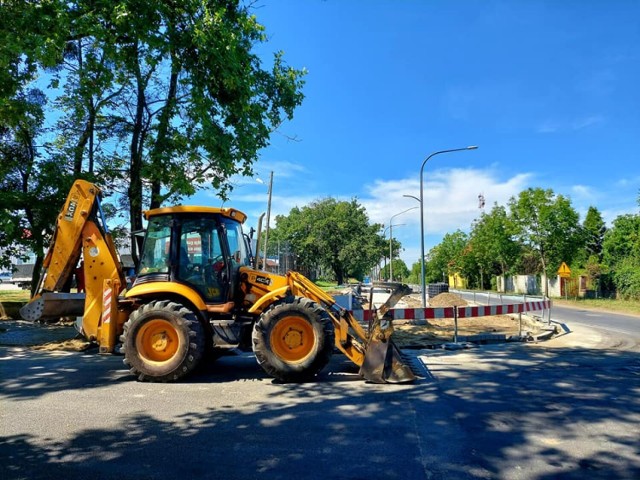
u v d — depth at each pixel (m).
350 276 85.19
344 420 5.46
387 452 4.49
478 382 7.39
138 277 8.33
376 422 5.39
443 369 8.46
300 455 4.42
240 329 8.02
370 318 8.09
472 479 3.91
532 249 41.56
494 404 6.12
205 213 8.32
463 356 9.93
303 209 72.12
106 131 15.59
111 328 8.14
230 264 8.20
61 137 15.95
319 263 72.94
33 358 9.63
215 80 11.73
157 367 7.45
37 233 15.65
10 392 6.83
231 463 4.23
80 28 10.30
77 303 8.93
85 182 8.62
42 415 5.67
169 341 7.60
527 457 4.38
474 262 64.00
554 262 40.09
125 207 16.30
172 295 8.10
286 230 71.00
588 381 7.47
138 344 7.59
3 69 11.63
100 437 4.91
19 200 14.85
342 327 7.77
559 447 4.62
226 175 13.97
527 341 12.57
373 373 7.39
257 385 7.28
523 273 54.41
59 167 15.39
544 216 37.50
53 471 4.07
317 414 5.70
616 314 23.17
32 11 9.84
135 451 4.52
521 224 39.16
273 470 4.09
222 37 11.05
